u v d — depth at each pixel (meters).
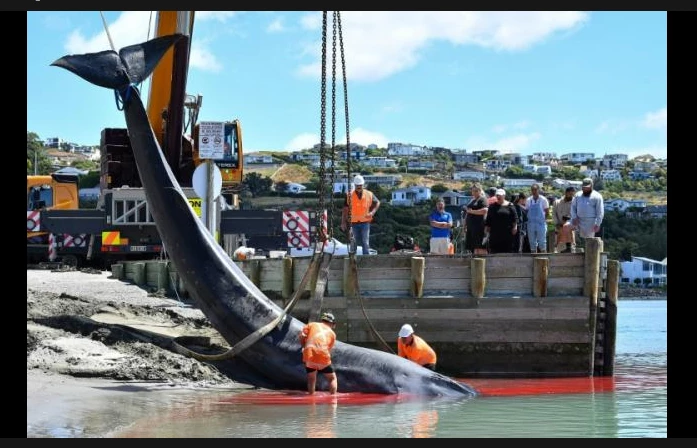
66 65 13.91
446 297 16.47
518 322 16.30
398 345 15.40
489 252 17.80
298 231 30.64
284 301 17.58
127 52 14.33
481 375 16.38
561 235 19.72
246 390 13.69
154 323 17.42
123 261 28.72
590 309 16.20
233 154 29.81
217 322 14.55
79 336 15.50
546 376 16.28
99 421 10.53
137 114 14.55
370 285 16.78
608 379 16.05
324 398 12.95
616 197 154.12
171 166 26.38
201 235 14.74
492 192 21.30
